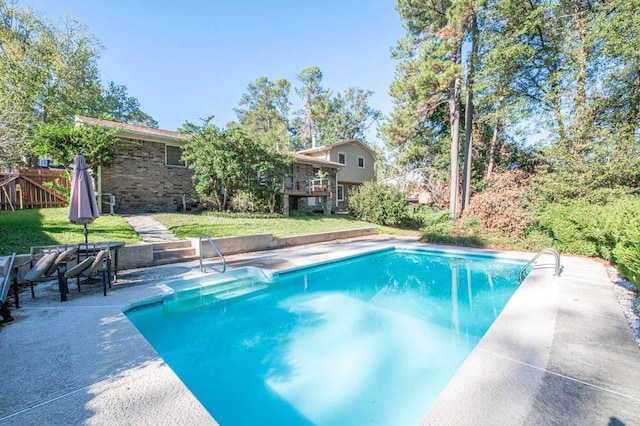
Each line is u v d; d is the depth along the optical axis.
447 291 6.94
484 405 2.16
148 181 13.18
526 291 5.12
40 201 11.61
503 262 9.11
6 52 16.98
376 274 8.54
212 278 6.38
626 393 2.31
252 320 5.14
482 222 12.06
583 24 11.71
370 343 4.24
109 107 24.86
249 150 14.10
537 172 13.16
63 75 18.66
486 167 20.81
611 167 9.98
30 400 2.28
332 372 3.49
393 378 3.34
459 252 10.09
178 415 2.12
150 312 4.92
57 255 5.13
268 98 41.03
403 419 2.67
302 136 39.53
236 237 9.47
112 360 2.90
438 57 14.47
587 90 12.16
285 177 17.03
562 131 12.16
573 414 2.07
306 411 2.83
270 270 7.07
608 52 10.59
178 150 14.28
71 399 2.30
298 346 4.17
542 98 14.57
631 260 4.84
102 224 9.48
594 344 3.14
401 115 18.09
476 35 14.95
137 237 8.56
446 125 22.27
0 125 8.57
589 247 8.78
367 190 18.33
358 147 25.27
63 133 10.38
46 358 2.92
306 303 6.07
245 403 2.94
